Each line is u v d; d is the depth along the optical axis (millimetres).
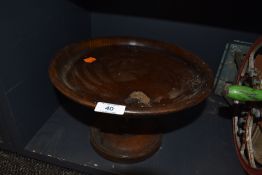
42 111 580
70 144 548
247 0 576
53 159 524
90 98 365
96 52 536
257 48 491
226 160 538
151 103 404
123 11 675
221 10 606
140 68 497
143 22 677
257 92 382
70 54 491
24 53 472
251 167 453
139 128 570
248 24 608
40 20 494
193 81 451
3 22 402
